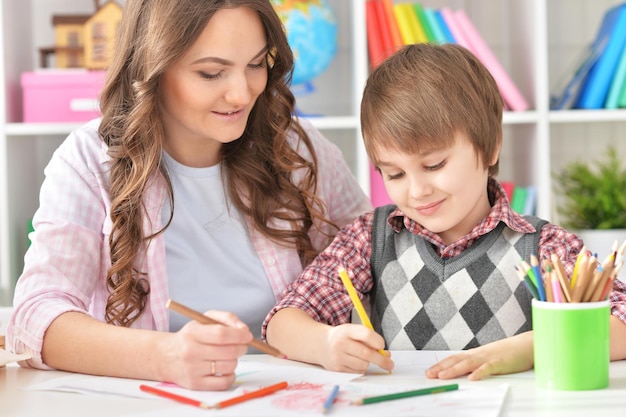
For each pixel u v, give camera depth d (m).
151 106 1.43
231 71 1.39
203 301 1.54
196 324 1.12
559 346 1.06
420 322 1.46
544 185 2.54
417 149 1.34
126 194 1.44
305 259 1.63
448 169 1.35
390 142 1.35
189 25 1.35
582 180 2.72
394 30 2.57
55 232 1.40
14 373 1.26
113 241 1.45
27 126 2.56
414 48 1.46
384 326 1.49
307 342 1.27
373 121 1.38
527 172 2.70
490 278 1.43
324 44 2.66
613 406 0.98
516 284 1.42
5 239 2.54
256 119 1.60
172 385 1.14
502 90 2.57
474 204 1.40
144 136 1.46
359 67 2.57
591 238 2.52
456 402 1.01
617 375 1.14
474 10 2.95
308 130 1.75
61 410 1.03
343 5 2.95
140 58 1.44
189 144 1.54
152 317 1.50
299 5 2.64
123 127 1.50
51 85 2.59
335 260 1.51
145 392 1.09
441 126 1.33
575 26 2.94
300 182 1.63
